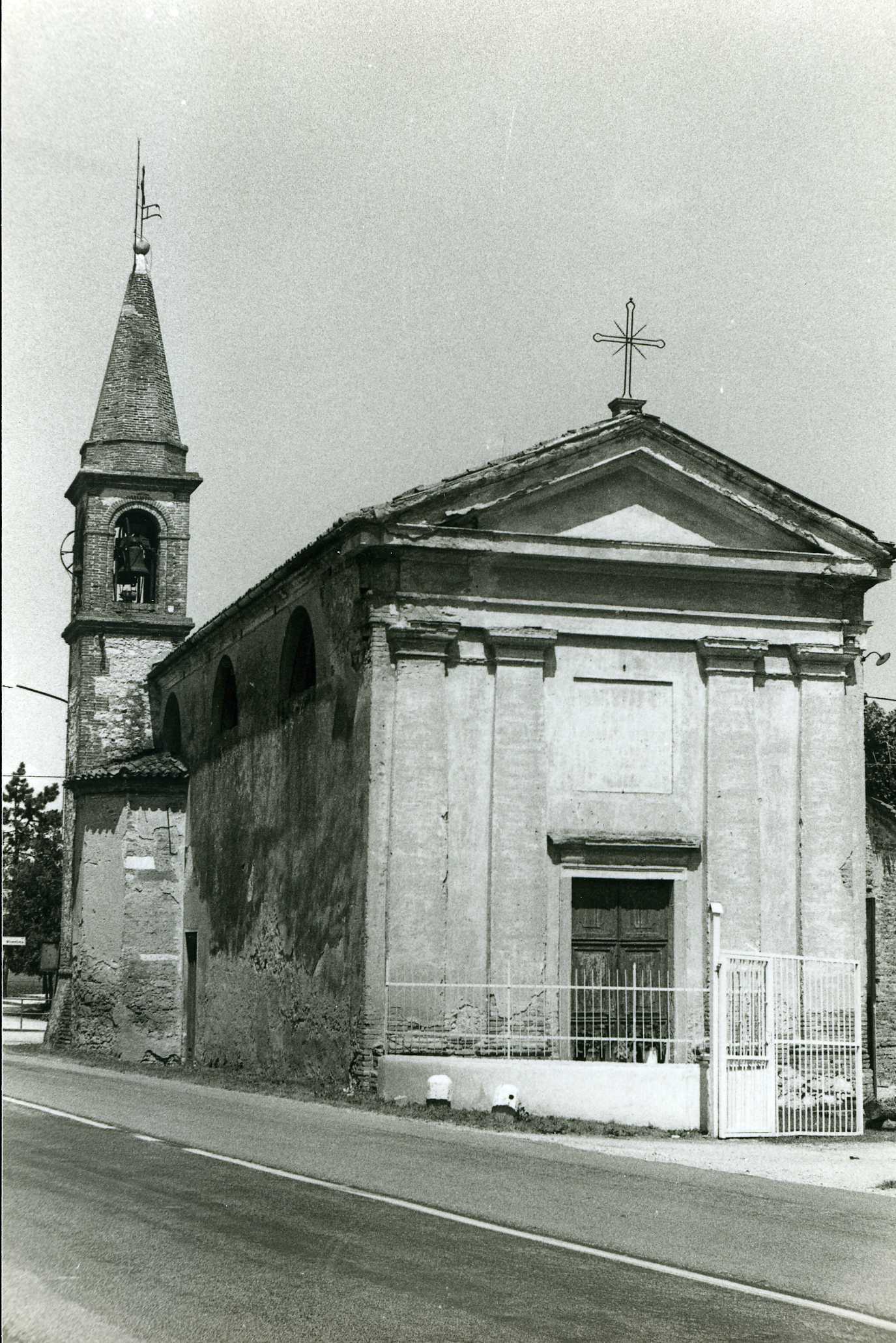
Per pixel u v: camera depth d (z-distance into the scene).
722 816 25.12
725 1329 8.88
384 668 23.97
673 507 25.62
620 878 24.59
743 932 24.91
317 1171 13.95
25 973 74.19
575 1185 14.12
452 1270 10.00
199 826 33.94
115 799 35.09
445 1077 21.27
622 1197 13.50
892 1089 27.86
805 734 25.81
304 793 26.72
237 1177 13.20
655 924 24.86
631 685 25.16
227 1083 24.80
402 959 23.42
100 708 39.00
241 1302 8.90
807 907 25.34
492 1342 8.37
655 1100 20.73
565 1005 23.97
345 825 24.53
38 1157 14.05
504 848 24.03
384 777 23.73
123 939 34.53
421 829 23.73
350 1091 23.17
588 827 24.64
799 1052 24.73
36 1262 9.59
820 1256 11.18
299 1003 26.16
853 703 26.17
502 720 24.33
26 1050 34.94
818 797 25.67
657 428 25.34
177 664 36.38
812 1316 9.28
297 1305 8.91
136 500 40.00
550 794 24.56
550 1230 11.56
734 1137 20.33
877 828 28.36
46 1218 10.91
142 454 40.31
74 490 40.75
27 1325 8.16
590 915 24.59
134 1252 9.99
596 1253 10.78
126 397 40.66
